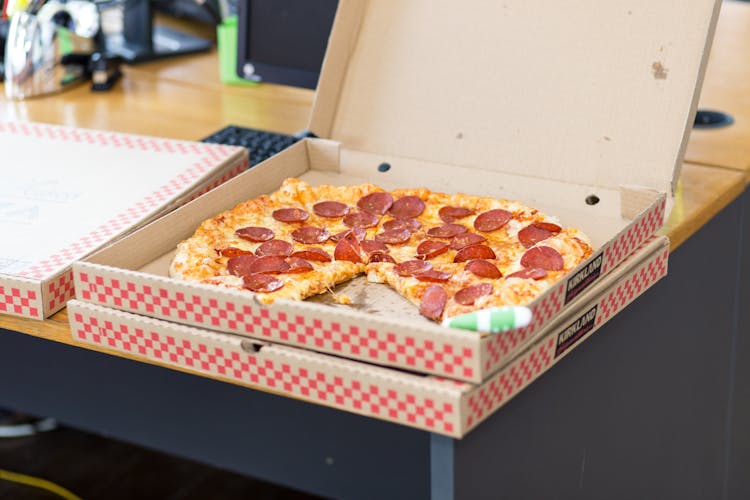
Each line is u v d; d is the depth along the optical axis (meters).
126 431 2.44
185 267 1.67
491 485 1.63
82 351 2.41
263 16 2.40
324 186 1.89
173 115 2.46
